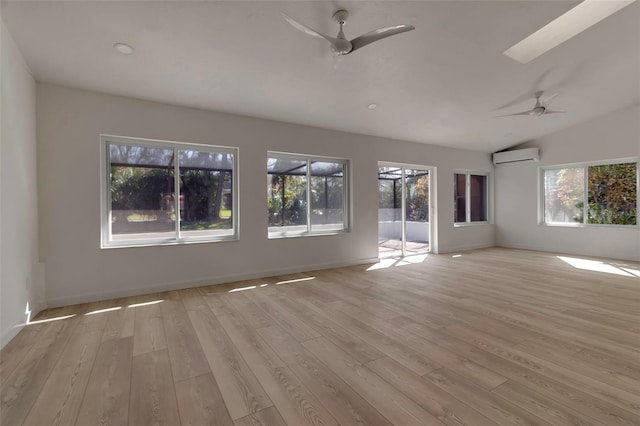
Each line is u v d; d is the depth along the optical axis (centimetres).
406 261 579
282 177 488
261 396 170
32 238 303
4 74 247
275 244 468
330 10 257
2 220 239
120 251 361
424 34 300
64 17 243
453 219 694
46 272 323
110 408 160
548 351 220
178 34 271
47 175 325
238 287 401
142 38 272
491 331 256
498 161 737
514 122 571
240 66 327
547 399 165
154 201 392
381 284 412
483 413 154
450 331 256
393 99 434
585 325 267
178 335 252
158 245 382
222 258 425
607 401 163
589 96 490
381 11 263
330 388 177
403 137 595
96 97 350
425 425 146
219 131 424
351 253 545
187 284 400
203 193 424
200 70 327
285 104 420
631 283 407
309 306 323
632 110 545
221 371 196
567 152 630
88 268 344
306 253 497
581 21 326
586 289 379
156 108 383
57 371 197
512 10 272
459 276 455
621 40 343
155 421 151
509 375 189
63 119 333
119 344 236
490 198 765
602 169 595
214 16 254
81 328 268
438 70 369
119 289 360
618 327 262
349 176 552
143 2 235
